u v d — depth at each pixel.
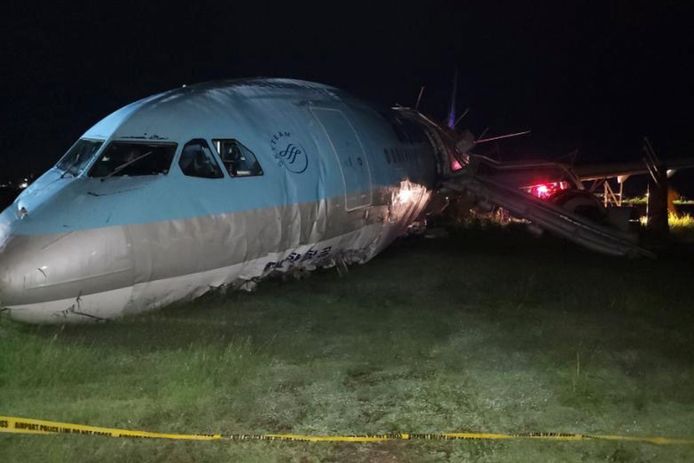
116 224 8.12
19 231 8.01
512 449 5.30
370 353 7.68
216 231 8.96
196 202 8.85
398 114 16.31
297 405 6.17
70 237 7.87
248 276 9.91
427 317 9.26
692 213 29.58
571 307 10.03
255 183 9.62
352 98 13.83
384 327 8.80
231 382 6.57
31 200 8.64
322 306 9.81
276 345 7.82
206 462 4.99
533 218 16.42
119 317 8.41
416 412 6.06
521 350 7.89
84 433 5.34
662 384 6.77
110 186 8.46
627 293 10.85
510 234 18.20
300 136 10.84
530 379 6.92
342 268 12.16
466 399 6.39
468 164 18.41
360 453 5.22
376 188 12.22
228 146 9.62
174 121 9.29
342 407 6.16
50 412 5.74
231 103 10.28
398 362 7.43
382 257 14.09
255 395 6.36
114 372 6.70
